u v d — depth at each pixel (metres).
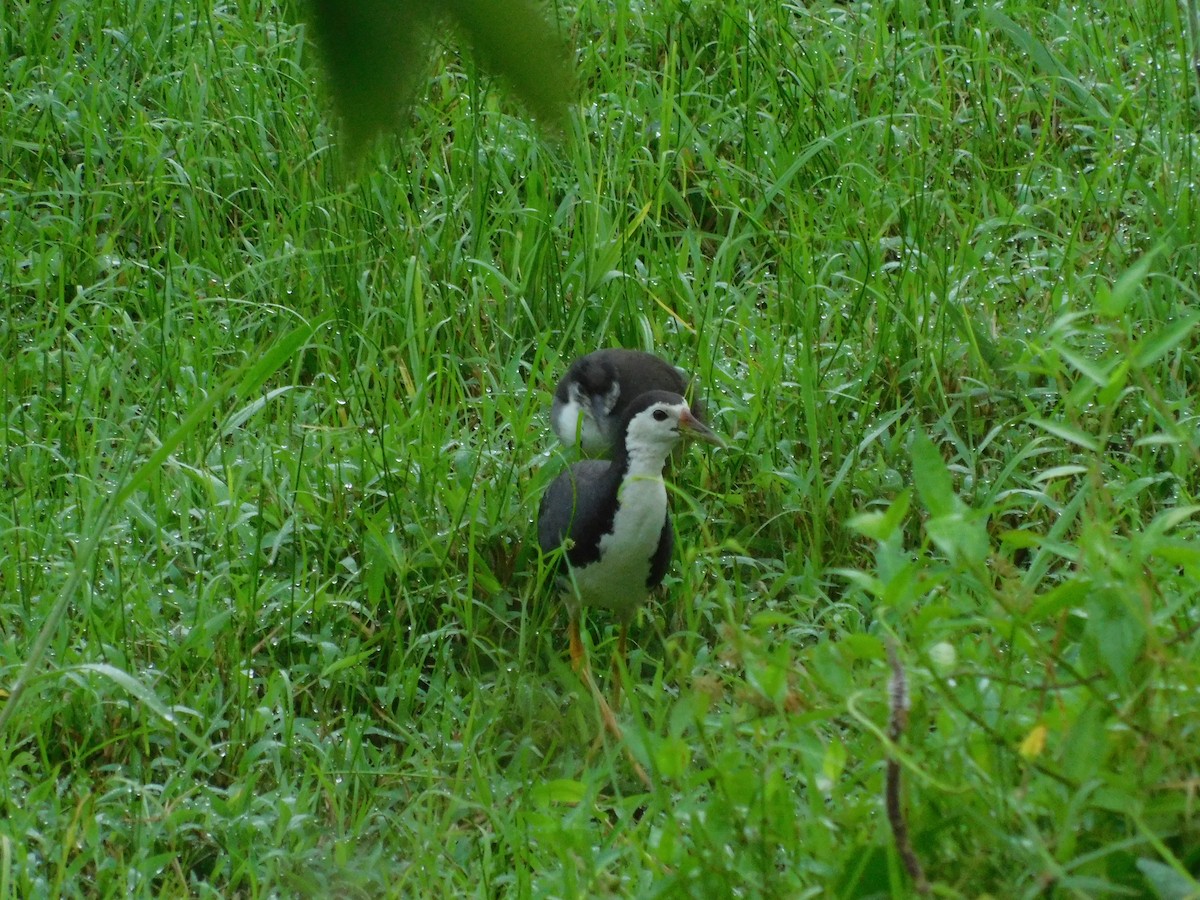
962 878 4.96
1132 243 12.97
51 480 10.74
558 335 12.70
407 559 10.06
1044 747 5.13
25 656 9.06
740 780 5.56
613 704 9.12
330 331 12.61
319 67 2.42
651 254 12.95
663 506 9.33
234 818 7.92
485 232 13.33
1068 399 5.79
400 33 2.38
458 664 9.70
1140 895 4.89
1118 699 5.25
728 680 7.30
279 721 8.83
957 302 12.14
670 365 11.35
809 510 10.40
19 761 8.09
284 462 10.88
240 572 10.04
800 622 9.24
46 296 13.09
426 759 8.52
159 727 8.65
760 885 5.50
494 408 11.49
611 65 15.46
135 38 15.69
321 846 7.91
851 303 12.58
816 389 11.37
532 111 2.40
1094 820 5.10
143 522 10.15
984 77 15.37
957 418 11.45
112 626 9.16
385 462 10.37
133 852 7.79
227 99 14.96
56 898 7.06
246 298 12.98
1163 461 10.63
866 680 5.87
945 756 5.45
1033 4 16.38
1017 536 5.71
